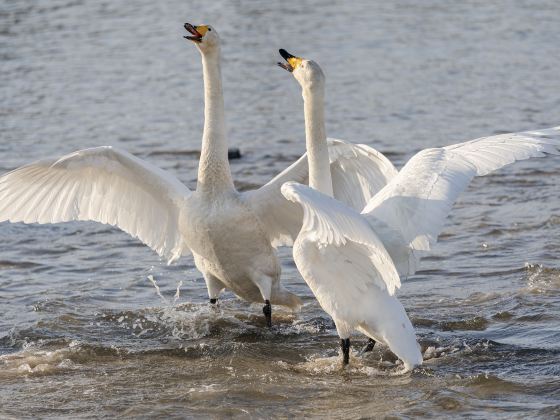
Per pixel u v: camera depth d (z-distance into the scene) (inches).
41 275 642.2
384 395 428.5
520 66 1438.2
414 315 536.4
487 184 840.3
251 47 1637.6
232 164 954.1
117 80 1398.9
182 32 1759.4
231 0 2142.0
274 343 512.1
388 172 509.7
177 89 1343.5
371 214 432.5
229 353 496.4
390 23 1828.2
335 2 2102.6
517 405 408.8
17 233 745.0
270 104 1258.0
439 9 1979.6
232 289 543.5
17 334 527.5
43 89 1339.8
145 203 546.9
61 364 481.7
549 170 877.2
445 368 459.2
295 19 1895.9
